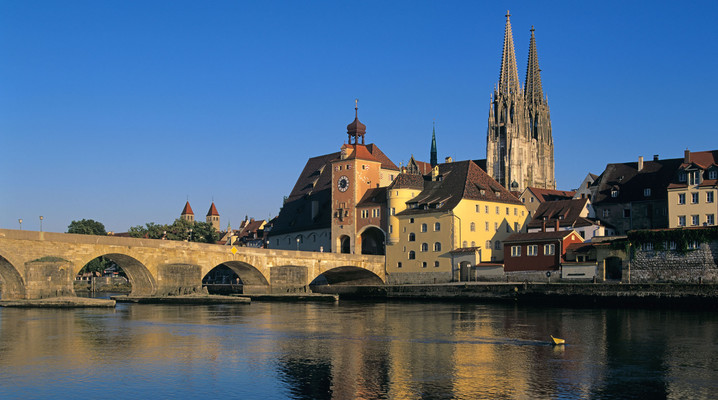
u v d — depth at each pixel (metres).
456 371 58.34
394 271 168.00
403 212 167.38
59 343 73.56
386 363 61.97
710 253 117.31
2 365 61.47
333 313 109.56
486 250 162.88
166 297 130.25
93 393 51.72
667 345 70.88
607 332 80.81
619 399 49.47
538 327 86.38
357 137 186.75
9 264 115.44
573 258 136.00
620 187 166.62
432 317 101.12
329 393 51.47
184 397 50.59
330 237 188.12
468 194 161.62
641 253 125.00
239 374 57.69
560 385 53.38
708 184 141.12
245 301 134.38
